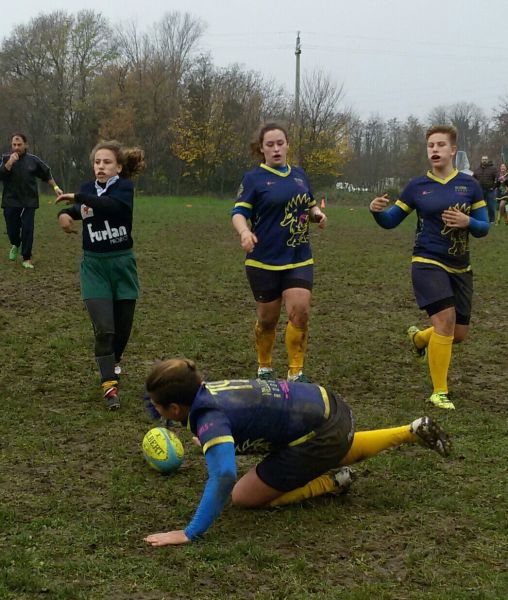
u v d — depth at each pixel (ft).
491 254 49.93
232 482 11.71
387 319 30.25
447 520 12.94
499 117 184.96
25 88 184.75
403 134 202.08
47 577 10.80
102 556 11.45
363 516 13.07
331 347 25.58
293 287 19.85
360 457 13.80
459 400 20.16
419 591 10.57
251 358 23.79
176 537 11.82
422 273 19.84
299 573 11.01
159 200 122.62
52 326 26.96
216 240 56.03
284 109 185.78
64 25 181.98
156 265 42.63
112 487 14.10
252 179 19.79
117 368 21.12
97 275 19.56
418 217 20.42
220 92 185.78
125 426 17.61
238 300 33.17
